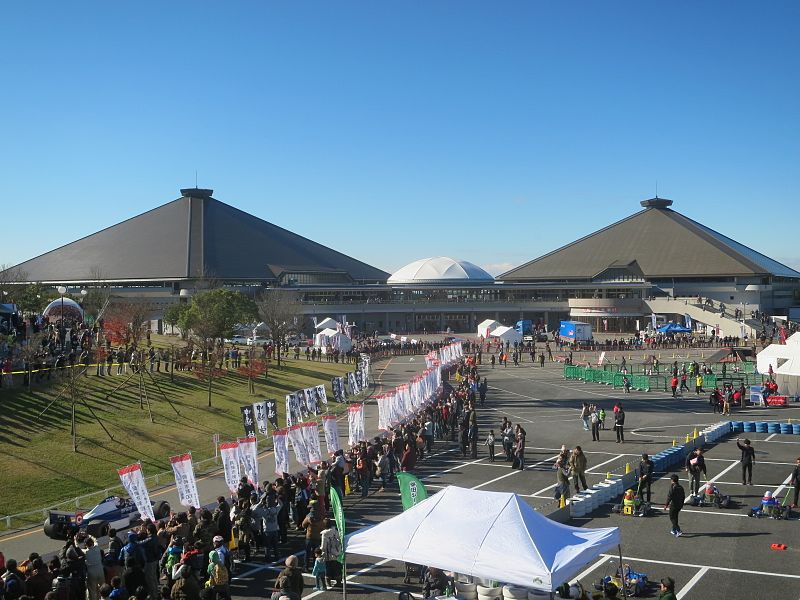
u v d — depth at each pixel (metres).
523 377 80.31
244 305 87.25
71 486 33.28
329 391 65.81
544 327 149.12
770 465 36.91
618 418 43.59
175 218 180.88
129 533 20.41
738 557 23.77
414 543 17.20
